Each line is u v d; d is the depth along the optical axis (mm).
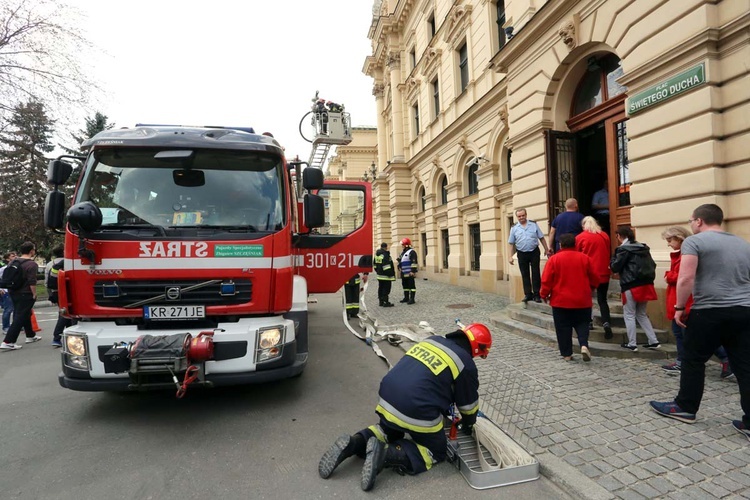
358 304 9070
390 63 20641
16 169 20750
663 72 5176
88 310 3506
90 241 3477
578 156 7523
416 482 2746
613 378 4391
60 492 2668
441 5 15219
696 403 3287
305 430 3574
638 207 5637
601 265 5320
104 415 3934
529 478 2752
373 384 4797
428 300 11297
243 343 3594
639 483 2553
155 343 3291
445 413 2887
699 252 3129
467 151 13719
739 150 4520
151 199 3748
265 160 4055
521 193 8172
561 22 6949
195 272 3590
